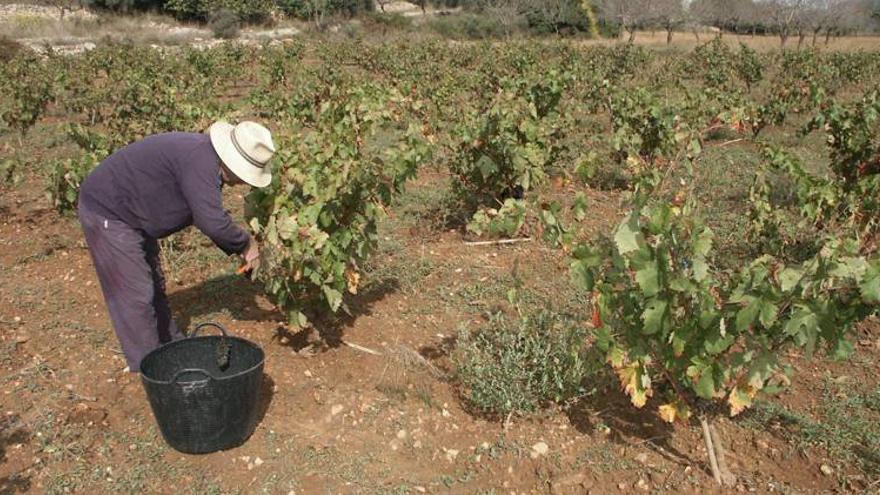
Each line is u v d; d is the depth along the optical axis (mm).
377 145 9938
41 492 3461
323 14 43281
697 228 3121
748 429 4008
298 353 4648
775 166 6363
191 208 3756
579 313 5258
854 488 3564
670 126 8531
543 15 36531
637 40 36500
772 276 3191
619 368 3598
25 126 10852
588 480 3615
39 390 4203
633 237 3059
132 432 3885
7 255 6281
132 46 26344
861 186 6156
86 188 3852
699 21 39969
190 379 3947
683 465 3727
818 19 35750
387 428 3984
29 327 4934
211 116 8719
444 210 7430
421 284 5773
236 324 5004
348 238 4504
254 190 4441
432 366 4465
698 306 3189
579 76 13703
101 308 5254
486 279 5891
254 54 24547
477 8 45938
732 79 18875
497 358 4266
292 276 4352
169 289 5578
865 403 4285
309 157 4980
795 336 3146
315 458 3734
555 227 3807
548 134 7723
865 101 7742
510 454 3781
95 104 12938
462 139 7062
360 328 5008
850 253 3309
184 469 3627
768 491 3543
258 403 3928
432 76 18141
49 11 40719
